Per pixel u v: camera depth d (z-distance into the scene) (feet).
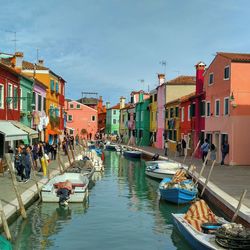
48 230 44.78
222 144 99.66
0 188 57.47
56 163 95.76
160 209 56.70
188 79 169.27
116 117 303.27
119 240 42.22
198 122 119.85
